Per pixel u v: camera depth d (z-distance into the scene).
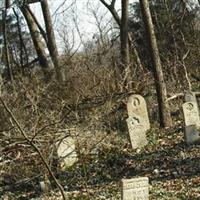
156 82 21.70
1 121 15.43
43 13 26.48
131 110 20.70
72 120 15.91
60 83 22.73
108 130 19.48
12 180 14.55
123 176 14.75
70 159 15.59
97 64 27.12
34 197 13.63
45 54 27.81
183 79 31.02
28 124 14.91
